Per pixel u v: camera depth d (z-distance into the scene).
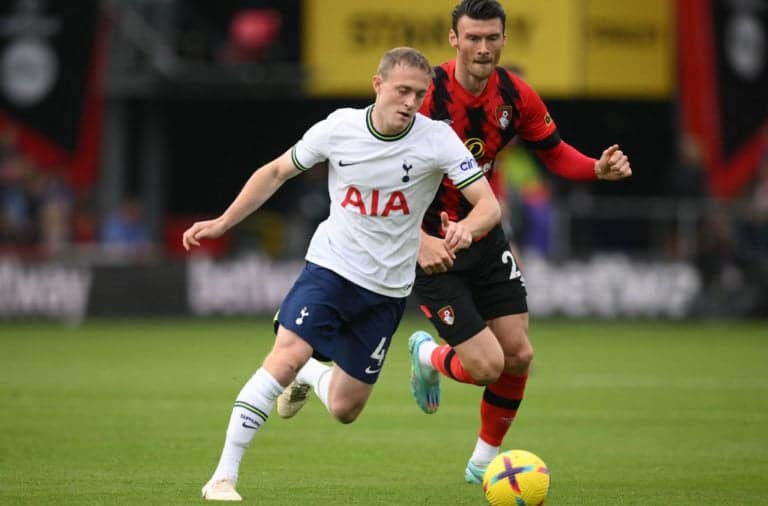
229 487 24.05
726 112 78.06
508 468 22.84
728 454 31.78
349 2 74.00
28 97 76.12
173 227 84.50
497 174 34.06
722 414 39.34
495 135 28.02
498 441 27.58
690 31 77.12
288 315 24.48
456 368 27.86
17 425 35.56
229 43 76.06
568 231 75.25
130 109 82.44
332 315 24.66
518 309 27.78
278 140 89.50
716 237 75.75
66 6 75.69
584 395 44.09
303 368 26.80
